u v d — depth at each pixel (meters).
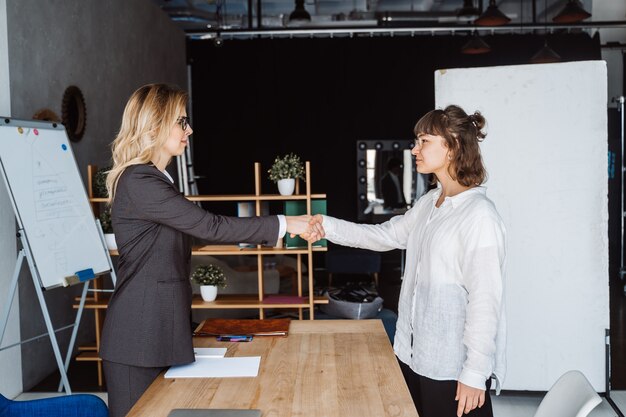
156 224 2.07
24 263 4.65
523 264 4.05
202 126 10.80
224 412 1.69
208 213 2.11
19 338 4.54
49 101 5.20
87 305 4.62
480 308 2.05
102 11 6.51
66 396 2.39
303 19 8.23
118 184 2.08
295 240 4.68
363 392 1.86
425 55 10.77
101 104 6.43
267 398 1.82
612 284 8.70
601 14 10.39
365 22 10.93
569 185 4.00
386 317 4.81
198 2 9.88
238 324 2.65
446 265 2.17
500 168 4.04
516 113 4.01
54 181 4.19
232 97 10.78
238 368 2.07
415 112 10.82
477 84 4.04
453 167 2.23
